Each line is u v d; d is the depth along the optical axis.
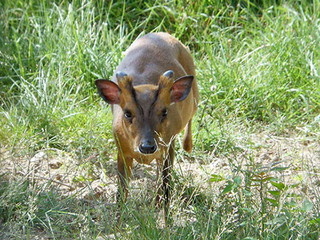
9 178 9.62
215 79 13.15
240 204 8.20
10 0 15.19
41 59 13.30
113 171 10.84
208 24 14.91
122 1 15.35
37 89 12.83
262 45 14.06
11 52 13.90
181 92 9.12
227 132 11.63
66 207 9.12
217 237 7.62
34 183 9.38
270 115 12.79
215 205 8.42
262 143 12.06
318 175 10.21
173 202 8.59
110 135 11.82
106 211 8.82
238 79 13.17
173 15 14.93
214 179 8.38
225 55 13.98
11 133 11.41
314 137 12.16
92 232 8.46
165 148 9.11
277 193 8.13
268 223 7.72
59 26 14.16
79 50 13.42
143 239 7.88
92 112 12.41
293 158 11.34
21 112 12.24
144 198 8.59
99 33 14.57
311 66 13.45
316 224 8.05
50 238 8.47
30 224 8.77
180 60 10.73
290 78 13.49
